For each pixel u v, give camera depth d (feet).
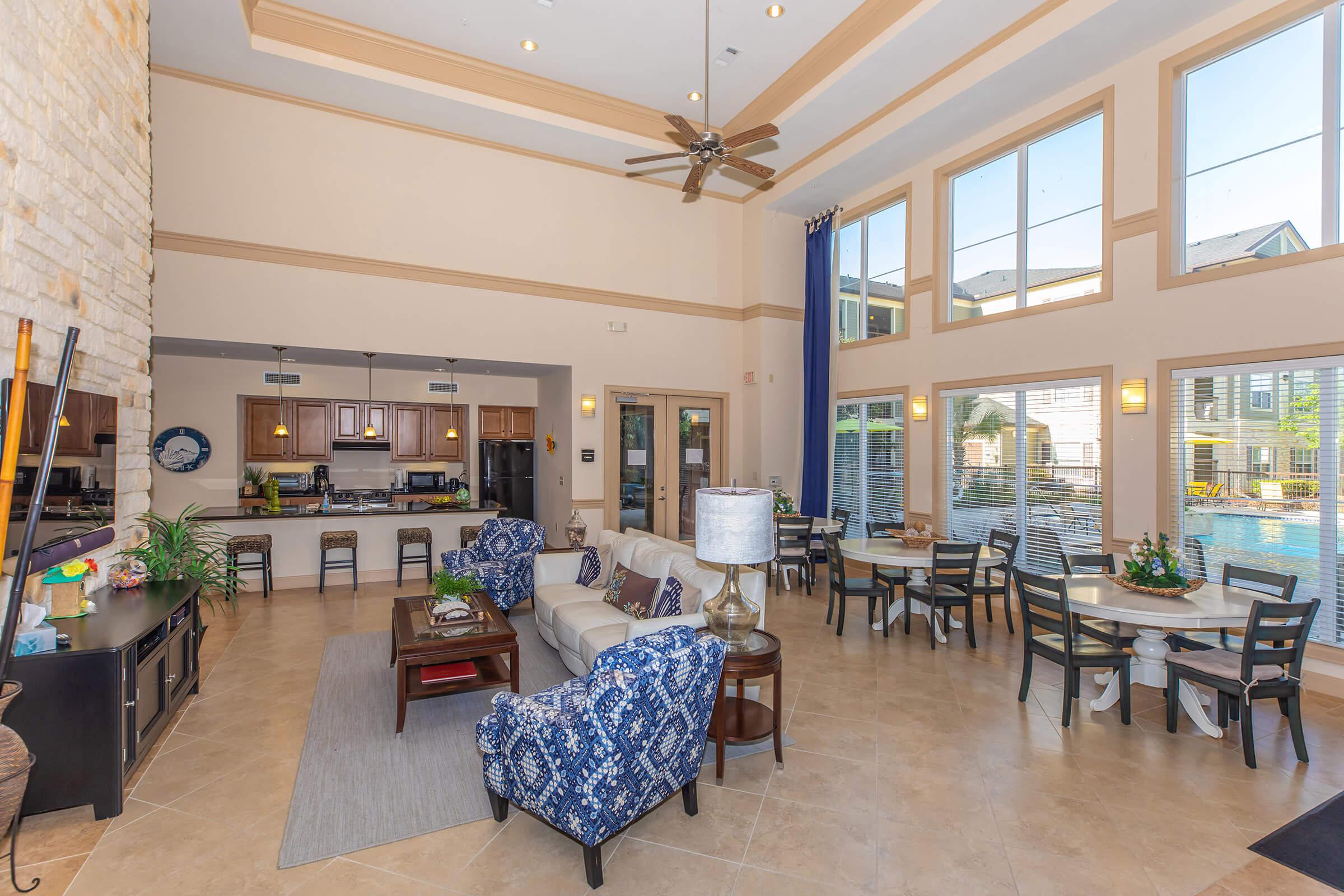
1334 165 13.21
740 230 28.25
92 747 8.23
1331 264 12.88
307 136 20.26
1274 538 13.82
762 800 8.98
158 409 23.43
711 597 12.07
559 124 21.79
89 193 10.23
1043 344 18.47
